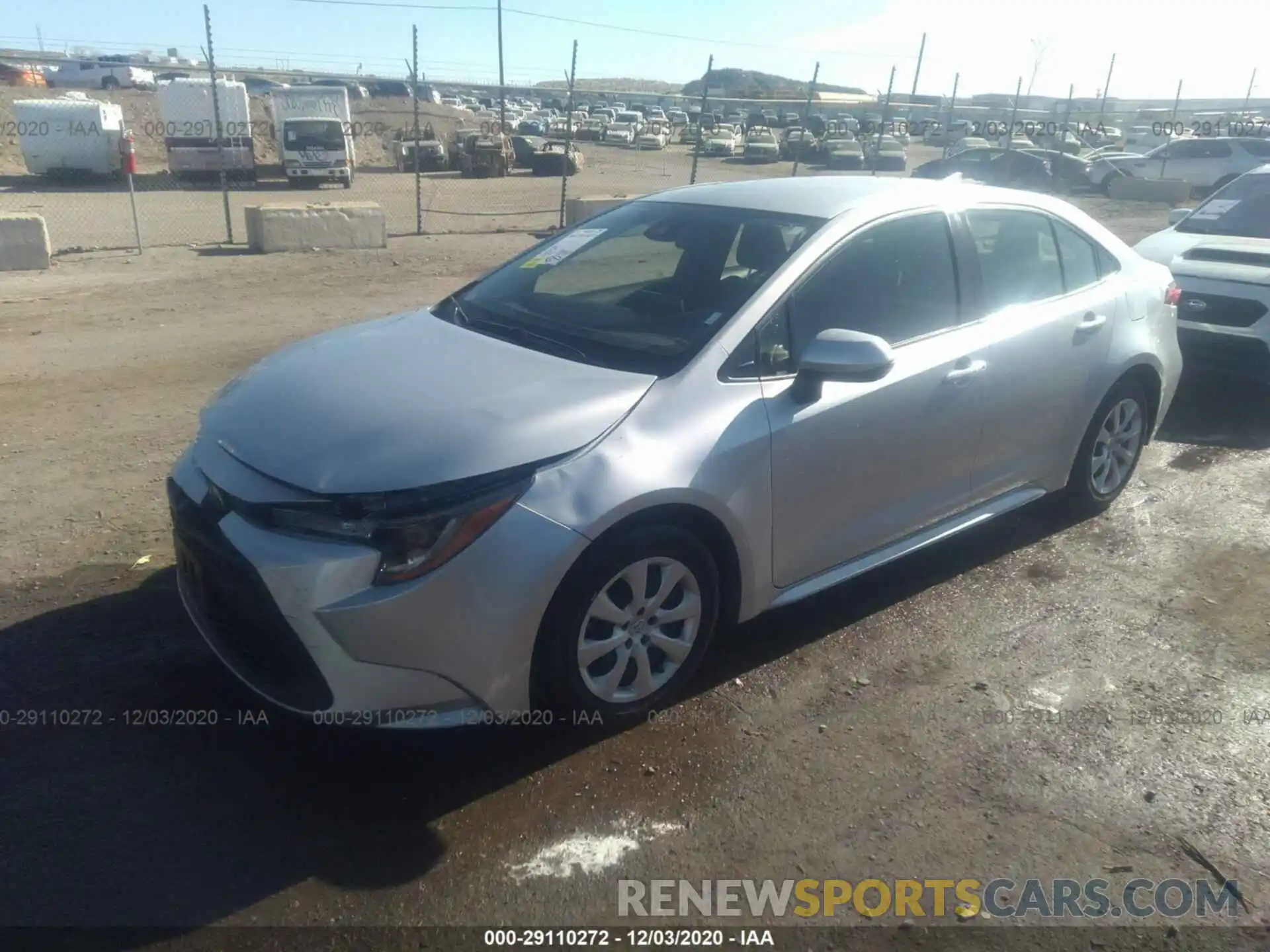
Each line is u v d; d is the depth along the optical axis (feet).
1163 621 14.20
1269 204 26.66
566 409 10.62
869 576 15.30
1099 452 17.11
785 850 9.79
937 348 13.51
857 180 15.21
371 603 9.47
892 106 78.33
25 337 28.55
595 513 10.15
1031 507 17.94
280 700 10.31
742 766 10.93
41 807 10.08
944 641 13.52
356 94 164.04
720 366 11.58
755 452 11.46
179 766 10.75
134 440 20.20
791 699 12.13
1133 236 58.49
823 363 11.39
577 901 9.14
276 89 94.68
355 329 13.92
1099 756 11.25
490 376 11.34
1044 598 14.74
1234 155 84.38
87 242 47.83
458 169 110.93
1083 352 15.62
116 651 12.81
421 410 10.59
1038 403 15.06
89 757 10.84
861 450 12.60
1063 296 15.66
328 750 11.05
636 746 11.20
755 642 13.38
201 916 8.84
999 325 14.42
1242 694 12.50
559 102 177.27
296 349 13.16
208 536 10.34
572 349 12.11
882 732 11.57
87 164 86.89
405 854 9.62
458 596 9.71
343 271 40.04
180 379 24.39
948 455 13.87
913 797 10.54
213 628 11.01
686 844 9.83
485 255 44.88
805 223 13.20
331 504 9.70
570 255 14.64
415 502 9.65
